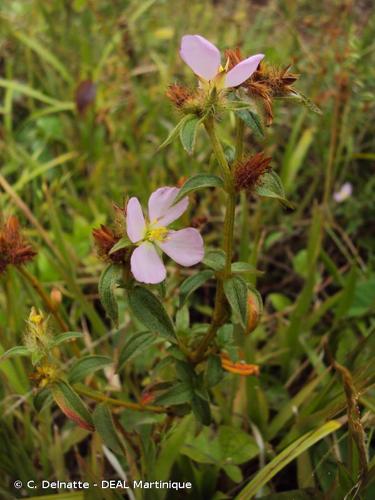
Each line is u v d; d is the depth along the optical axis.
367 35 0.25
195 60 0.10
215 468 0.16
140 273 0.11
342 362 0.16
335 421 0.13
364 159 0.26
